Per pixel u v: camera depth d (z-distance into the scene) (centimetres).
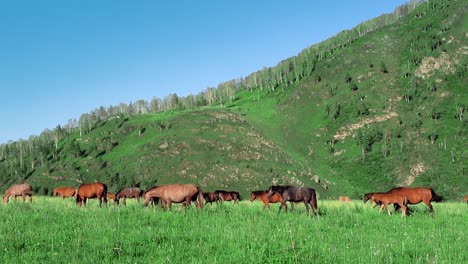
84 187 2366
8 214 1630
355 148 16862
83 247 1109
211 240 1228
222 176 14325
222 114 19825
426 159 14512
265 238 1242
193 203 2222
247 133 17525
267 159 15488
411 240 1248
